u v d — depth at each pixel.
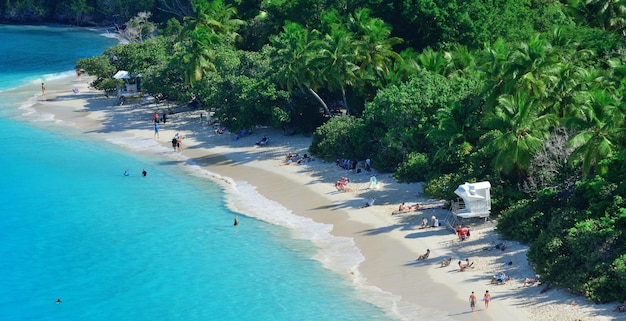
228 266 69.94
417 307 60.72
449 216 76.31
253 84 109.69
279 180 92.56
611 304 57.00
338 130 96.56
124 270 69.88
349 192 86.12
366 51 101.19
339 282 66.00
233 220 81.12
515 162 73.12
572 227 64.00
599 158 67.56
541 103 77.69
